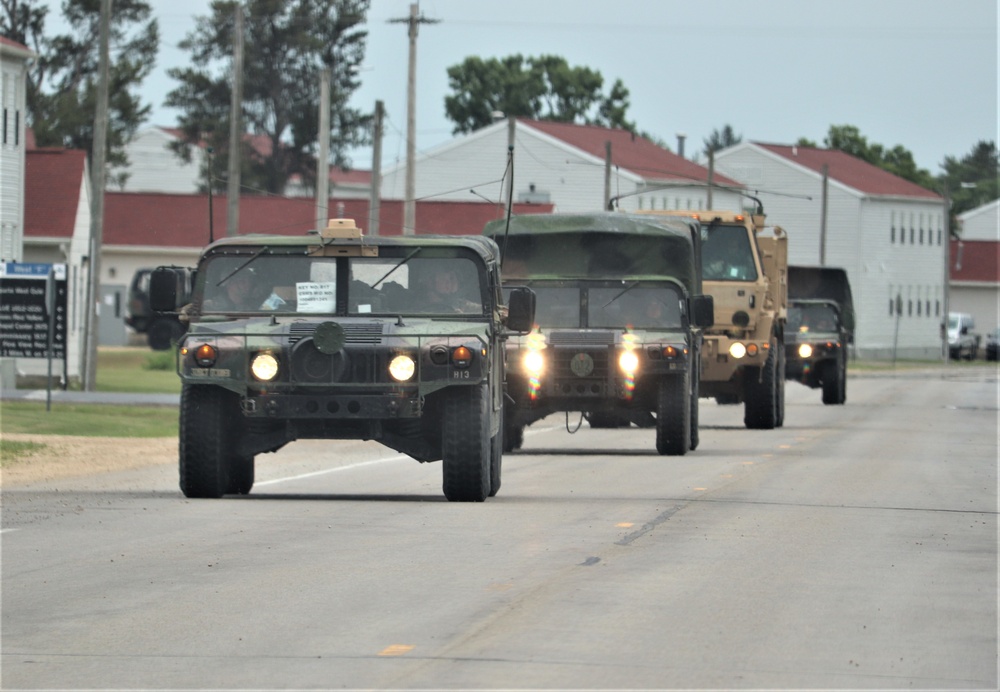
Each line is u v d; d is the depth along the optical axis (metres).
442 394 51.75
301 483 62.94
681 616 32.62
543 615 32.66
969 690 26.72
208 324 52.28
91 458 74.00
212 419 52.47
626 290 76.81
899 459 75.81
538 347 74.31
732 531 46.06
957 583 37.22
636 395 75.88
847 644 30.11
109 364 192.25
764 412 99.69
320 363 50.22
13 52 151.25
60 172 169.75
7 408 106.69
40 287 111.75
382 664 28.16
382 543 42.88
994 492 59.88
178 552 41.34
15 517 48.94
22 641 30.45
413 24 157.12
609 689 26.31
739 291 95.56
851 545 43.47
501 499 54.59
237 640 30.34
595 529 46.09
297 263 53.44
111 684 26.97
